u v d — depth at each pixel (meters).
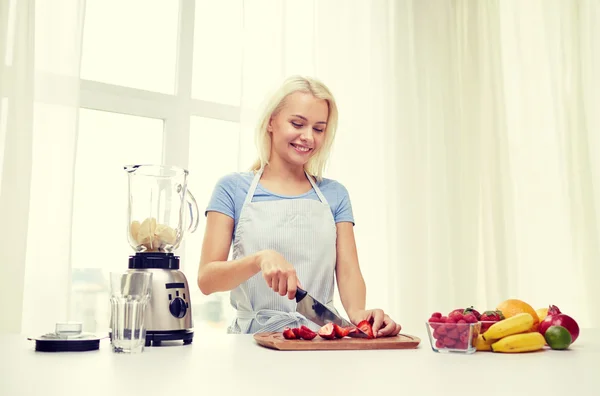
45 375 0.68
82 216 2.39
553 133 3.10
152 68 2.63
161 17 2.67
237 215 1.70
